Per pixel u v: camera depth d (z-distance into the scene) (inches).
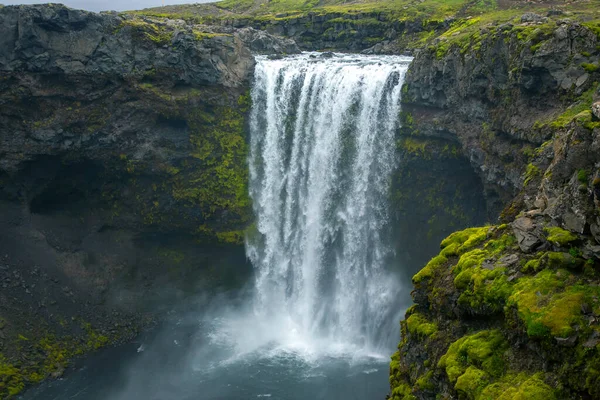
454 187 2128.4
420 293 1050.7
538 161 1188.5
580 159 871.7
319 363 2089.1
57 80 2203.5
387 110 2245.3
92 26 2172.7
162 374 2005.4
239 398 1854.1
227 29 2977.4
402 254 2303.2
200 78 2288.4
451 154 2041.1
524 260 877.2
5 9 2076.8
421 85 2082.9
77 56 2174.0
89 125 2258.9
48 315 2160.4
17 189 2313.0
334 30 3430.1
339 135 2336.4
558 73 1498.5
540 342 740.0
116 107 2261.3
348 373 1999.3
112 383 1945.1
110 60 2196.1
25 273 2228.1
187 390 1908.2
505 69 1700.3
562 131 1088.8
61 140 2250.2
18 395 1847.9
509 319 805.9
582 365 684.7
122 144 2303.2
